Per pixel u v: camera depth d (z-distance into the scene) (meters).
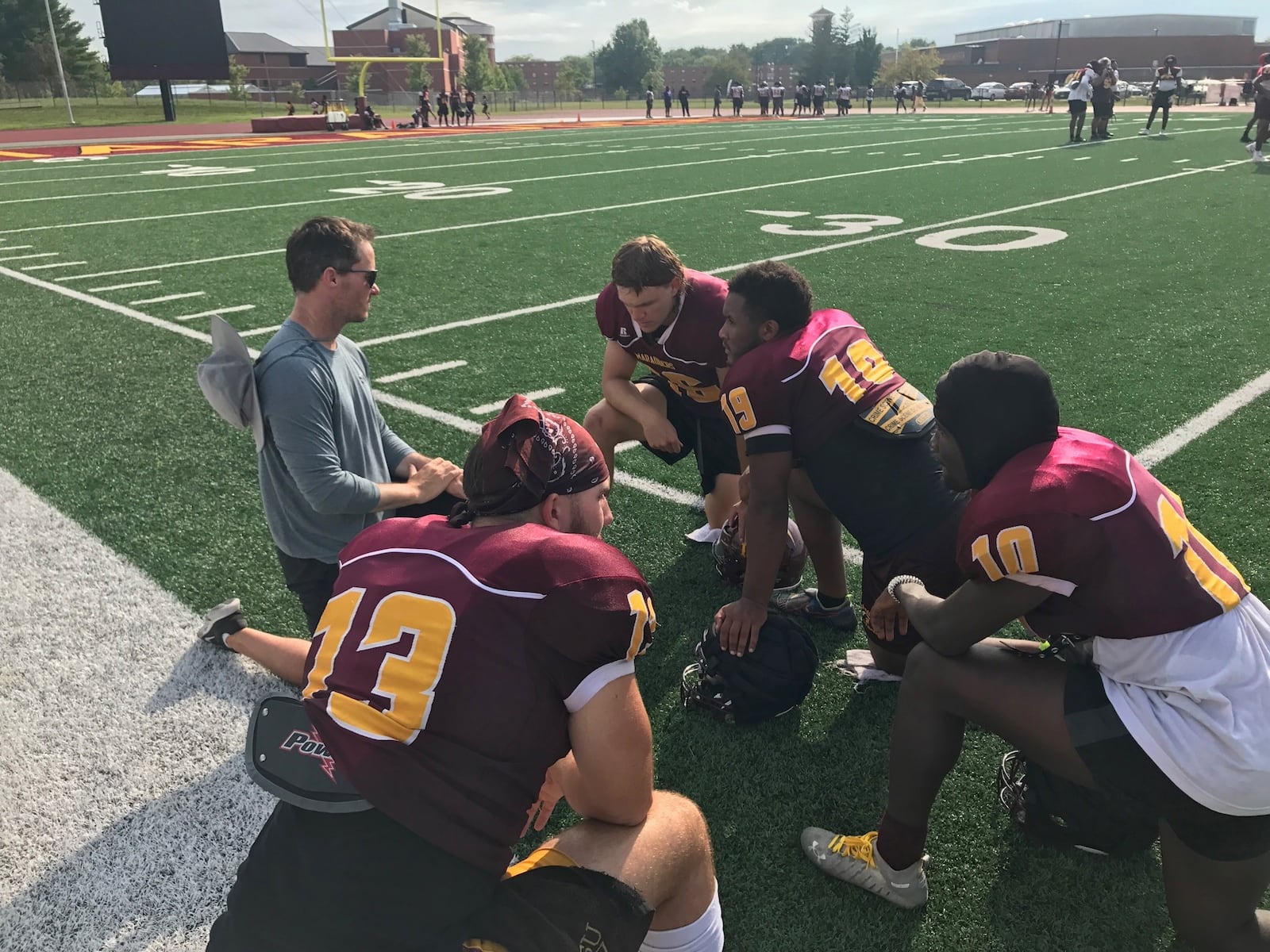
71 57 65.00
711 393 3.20
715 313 2.99
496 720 1.33
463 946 1.32
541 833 2.20
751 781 2.32
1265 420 4.48
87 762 2.41
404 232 10.36
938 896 1.99
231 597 3.20
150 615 3.09
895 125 31.20
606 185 14.68
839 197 13.02
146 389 5.34
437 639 1.34
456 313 6.92
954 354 5.65
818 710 2.59
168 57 25.62
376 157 20.02
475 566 1.37
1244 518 3.52
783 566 3.07
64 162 19.53
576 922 1.33
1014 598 1.64
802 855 2.10
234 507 3.88
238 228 10.72
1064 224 10.33
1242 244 8.91
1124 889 1.99
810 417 2.35
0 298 7.50
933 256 8.74
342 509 2.41
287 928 1.34
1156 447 4.19
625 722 1.38
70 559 3.46
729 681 2.47
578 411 4.86
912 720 1.82
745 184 14.62
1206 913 1.64
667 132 28.89
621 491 4.02
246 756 1.48
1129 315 6.48
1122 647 1.58
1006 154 18.75
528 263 8.70
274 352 2.37
